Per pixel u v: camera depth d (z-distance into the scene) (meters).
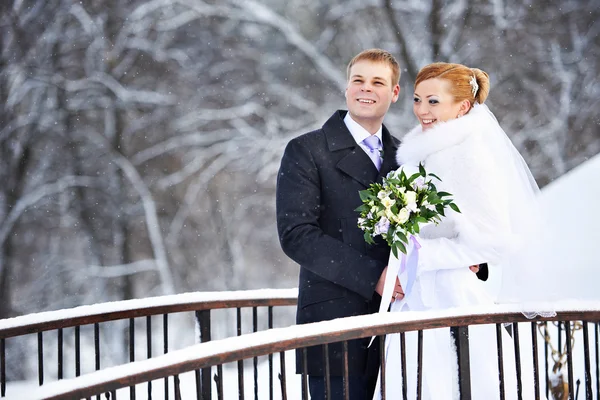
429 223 4.10
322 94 19.20
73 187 19.14
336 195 4.33
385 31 18.69
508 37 17.92
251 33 19.41
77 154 19.03
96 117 19.14
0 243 18.50
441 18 17.89
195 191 19.56
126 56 19.23
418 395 3.38
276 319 21.30
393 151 4.49
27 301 18.92
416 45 18.17
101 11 18.97
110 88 18.73
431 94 4.22
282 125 19.14
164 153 19.48
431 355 4.18
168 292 19.20
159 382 8.68
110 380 2.62
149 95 19.14
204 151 19.36
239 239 19.92
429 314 3.40
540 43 17.88
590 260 5.10
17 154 18.64
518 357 3.57
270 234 20.09
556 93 17.88
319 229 4.21
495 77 17.95
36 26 18.77
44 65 18.77
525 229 3.95
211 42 19.45
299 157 4.35
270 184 19.83
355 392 4.27
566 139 17.66
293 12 19.45
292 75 19.33
